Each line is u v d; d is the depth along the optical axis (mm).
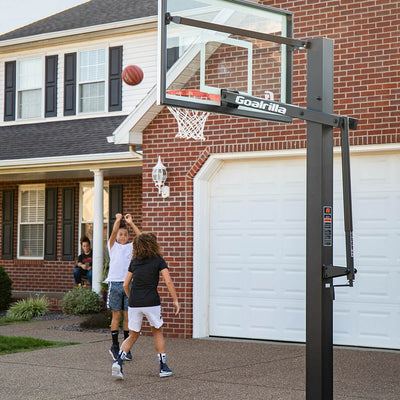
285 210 11602
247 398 7523
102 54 18188
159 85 6285
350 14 11000
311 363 6457
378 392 7750
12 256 19875
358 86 10867
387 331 10633
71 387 8141
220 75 7062
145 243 8680
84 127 17938
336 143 10922
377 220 10766
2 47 19484
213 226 12266
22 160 16875
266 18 7395
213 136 12031
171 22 6414
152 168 12539
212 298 12211
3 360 9945
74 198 19000
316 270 6473
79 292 15789
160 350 8727
